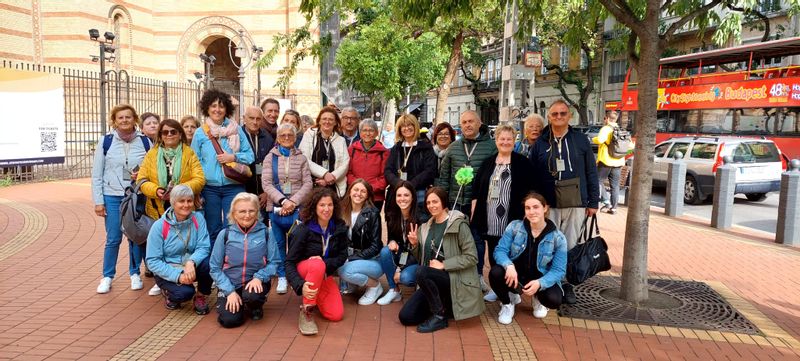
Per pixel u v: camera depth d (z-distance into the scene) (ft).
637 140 17.98
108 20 75.10
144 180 17.79
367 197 18.66
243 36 83.10
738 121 52.65
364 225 18.22
